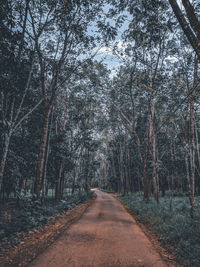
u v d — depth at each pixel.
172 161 17.59
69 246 5.78
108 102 24.75
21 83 9.36
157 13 9.11
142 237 7.05
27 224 7.85
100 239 6.59
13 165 12.20
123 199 24.22
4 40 8.19
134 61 15.81
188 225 7.91
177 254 5.32
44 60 12.84
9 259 4.73
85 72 15.88
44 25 11.05
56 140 19.67
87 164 33.59
